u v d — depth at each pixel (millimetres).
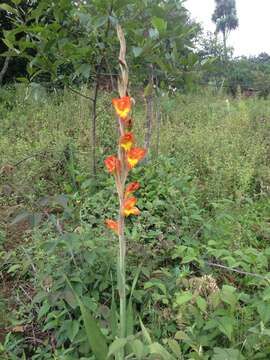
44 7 4230
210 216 4293
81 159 5141
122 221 2240
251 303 2656
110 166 2197
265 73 15711
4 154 5539
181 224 3877
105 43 4344
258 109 8875
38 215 2838
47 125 6879
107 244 3242
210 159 5391
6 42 4254
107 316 2676
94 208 4059
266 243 3863
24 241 4004
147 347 2090
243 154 5820
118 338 2113
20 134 6504
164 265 3457
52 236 3471
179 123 7773
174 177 4527
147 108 5176
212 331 2543
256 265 3064
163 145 5891
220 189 4613
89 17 4016
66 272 2895
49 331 2959
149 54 4352
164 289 2773
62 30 4352
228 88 13922
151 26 4652
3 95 8938
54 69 4449
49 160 5363
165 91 5023
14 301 3199
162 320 2727
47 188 4965
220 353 2156
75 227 3691
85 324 2217
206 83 12102
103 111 6559
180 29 4434
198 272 3359
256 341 2381
